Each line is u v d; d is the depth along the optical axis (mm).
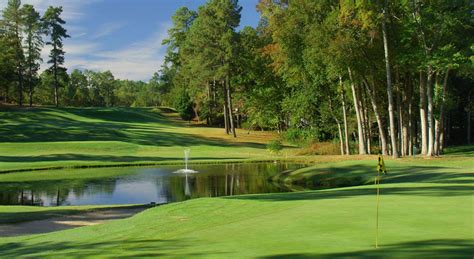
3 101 100875
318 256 7125
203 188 27672
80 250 9250
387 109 48969
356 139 52750
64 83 124188
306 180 29812
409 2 32031
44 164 40594
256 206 13648
